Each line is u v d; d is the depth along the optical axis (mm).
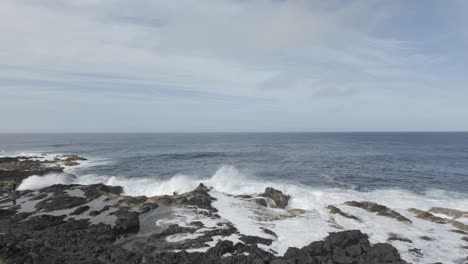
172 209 20359
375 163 46156
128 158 52812
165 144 96562
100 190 25500
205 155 57938
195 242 14695
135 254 13180
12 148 81500
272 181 31594
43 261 11820
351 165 43844
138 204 21281
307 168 40781
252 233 16062
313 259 12172
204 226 17078
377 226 17781
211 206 21406
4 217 18953
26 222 17406
